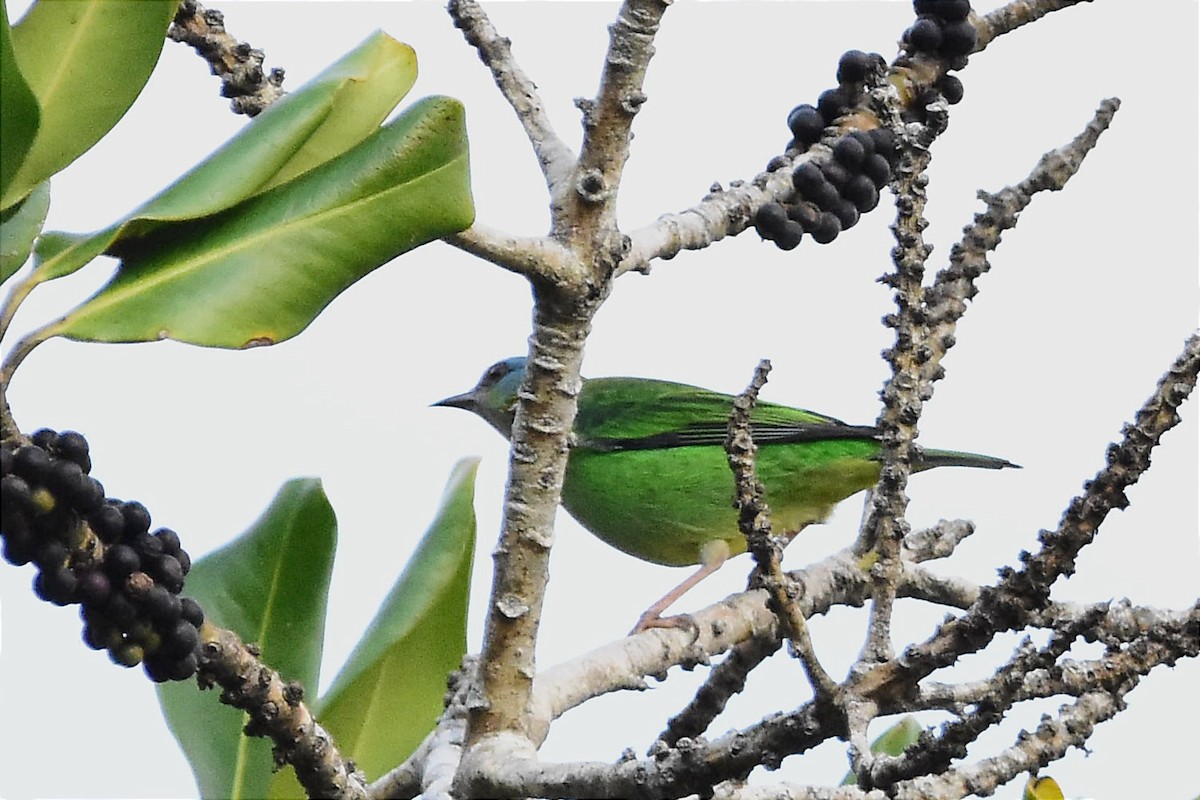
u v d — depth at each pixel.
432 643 9.23
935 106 9.15
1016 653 6.04
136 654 6.27
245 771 8.71
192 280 6.67
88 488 6.01
